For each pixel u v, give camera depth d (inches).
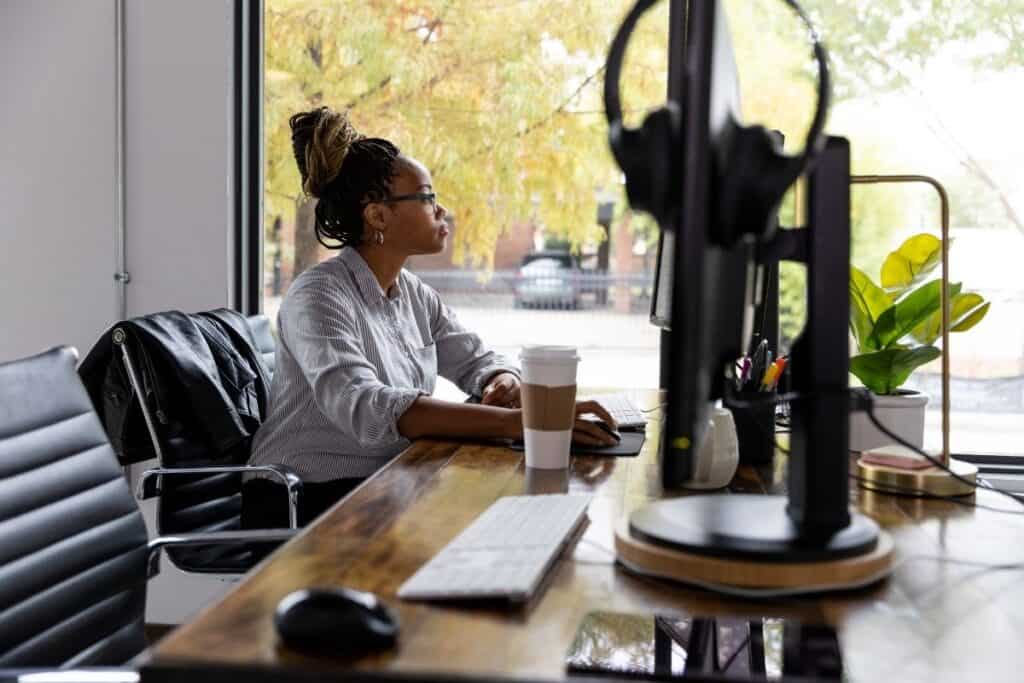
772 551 44.3
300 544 50.3
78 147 122.1
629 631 68.7
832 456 47.6
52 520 59.2
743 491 64.6
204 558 89.4
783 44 114.0
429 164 123.0
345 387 84.6
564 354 68.6
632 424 85.4
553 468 69.5
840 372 47.6
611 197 120.7
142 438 91.6
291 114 123.6
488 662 36.0
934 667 37.6
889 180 68.7
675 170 40.8
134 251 122.5
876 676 36.9
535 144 121.5
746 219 40.7
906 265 88.1
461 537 50.2
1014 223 114.4
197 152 120.9
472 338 108.4
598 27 119.5
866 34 114.3
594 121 120.3
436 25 121.8
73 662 59.3
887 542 48.2
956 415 117.5
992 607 43.6
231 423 87.7
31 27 121.6
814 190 48.6
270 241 124.9
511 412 79.2
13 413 59.2
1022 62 113.3
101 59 121.0
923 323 85.3
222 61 119.9
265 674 34.8
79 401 64.9
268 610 40.6
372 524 54.2
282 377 94.0
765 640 69.1
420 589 42.4
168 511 88.5
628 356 121.9
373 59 122.6
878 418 76.1
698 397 41.0
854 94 115.2
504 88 121.3
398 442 93.0
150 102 121.0
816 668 49.9
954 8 113.7
